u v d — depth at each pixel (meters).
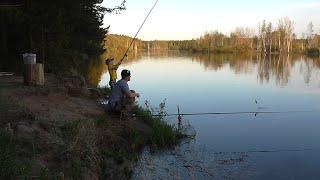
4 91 10.95
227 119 13.70
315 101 19.09
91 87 17.12
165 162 8.91
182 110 15.84
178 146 10.19
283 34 114.06
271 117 14.26
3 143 6.51
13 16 18.00
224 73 36.69
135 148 9.56
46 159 6.84
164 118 13.13
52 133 7.69
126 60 58.47
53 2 18.30
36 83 12.42
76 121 8.78
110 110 11.12
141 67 43.03
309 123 13.32
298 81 29.80
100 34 32.06
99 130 9.46
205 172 8.39
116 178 7.66
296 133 11.89
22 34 20.42
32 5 17.97
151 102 17.70
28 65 12.36
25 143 6.98
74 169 6.89
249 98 19.86
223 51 125.44
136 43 122.44
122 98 11.06
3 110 8.50
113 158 8.49
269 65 51.91
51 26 18.86
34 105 9.82
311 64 55.28
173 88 23.36
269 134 11.77
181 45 160.00
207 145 10.41
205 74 34.94
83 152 7.45
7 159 6.06
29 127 7.56
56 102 10.95
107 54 69.56
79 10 20.17
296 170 8.70
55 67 19.80
